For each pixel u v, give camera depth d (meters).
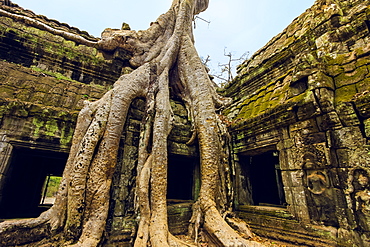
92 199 4.16
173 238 4.19
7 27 5.79
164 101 5.65
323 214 4.23
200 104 5.96
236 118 7.65
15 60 5.51
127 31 7.52
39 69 5.70
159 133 5.12
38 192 8.82
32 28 6.23
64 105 5.08
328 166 4.30
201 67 6.64
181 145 5.95
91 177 4.23
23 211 6.45
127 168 4.93
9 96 4.46
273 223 5.04
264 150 6.14
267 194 7.85
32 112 4.37
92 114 4.87
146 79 5.85
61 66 6.10
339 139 4.24
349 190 3.91
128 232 4.39
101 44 7.11
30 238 3.63
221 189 5.50
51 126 4.52
